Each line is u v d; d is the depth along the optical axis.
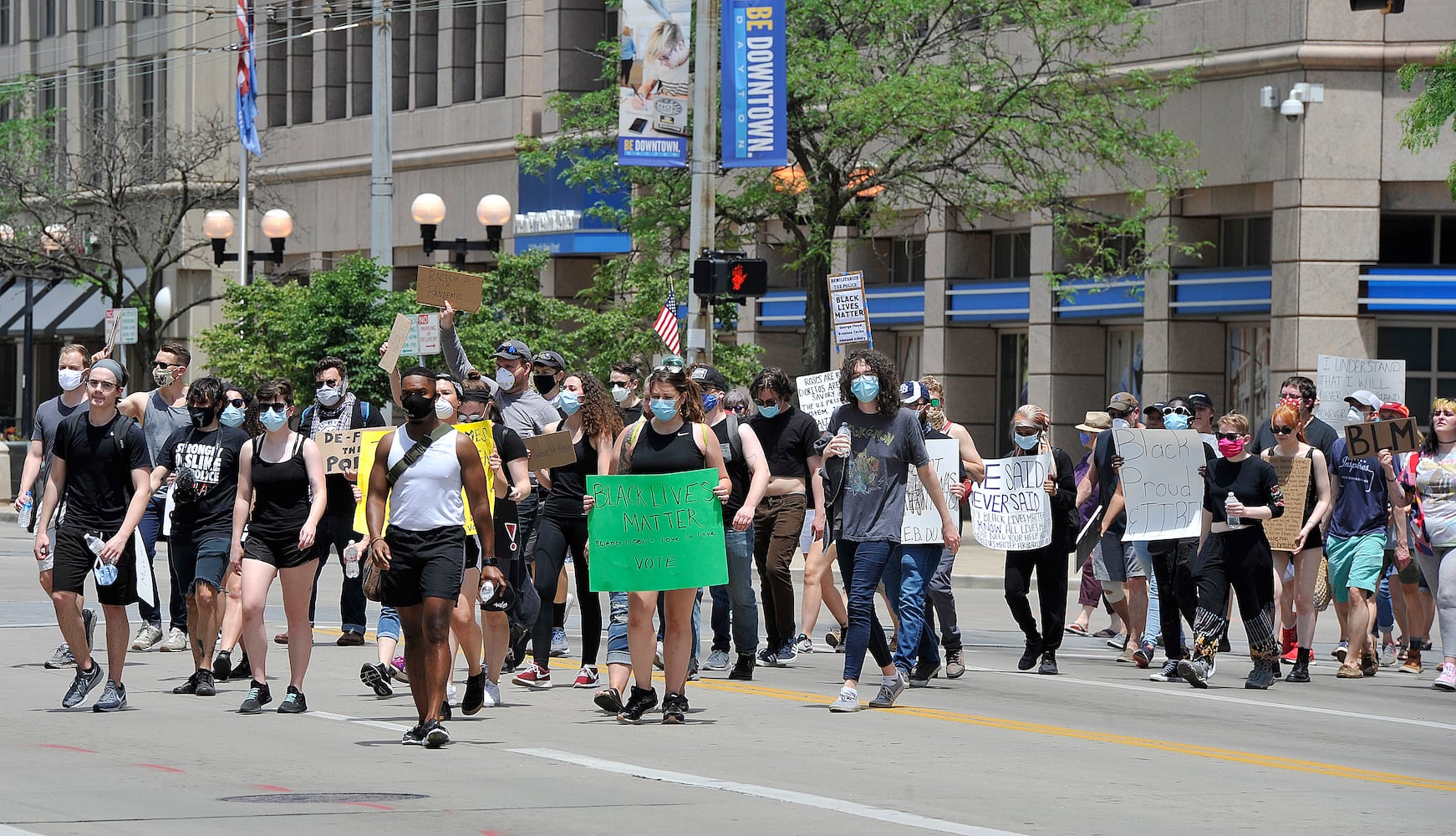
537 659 19.41
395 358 22.16
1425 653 24.91
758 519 21.25
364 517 15.78
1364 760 15.68
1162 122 42.78
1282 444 21.95
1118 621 25.92
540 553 19.30
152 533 21.80
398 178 64.19
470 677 16.98
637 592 16.66
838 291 29.58
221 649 19.09
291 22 69.81
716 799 12.95
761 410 21.00
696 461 16.72
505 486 16.61
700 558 16.58
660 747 15.40
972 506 21.19
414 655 15.20
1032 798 13.31
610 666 17.41
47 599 28.36
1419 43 39.44
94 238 62.53
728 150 34.19
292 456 17.03
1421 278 39.47
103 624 24.98
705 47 34.22
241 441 18.67
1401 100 39.69
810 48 38.50
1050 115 41.00
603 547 16.69
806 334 39.91
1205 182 41.72
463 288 23.05
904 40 40.25
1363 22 39.53
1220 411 42.81
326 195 67.62
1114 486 23.05
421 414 14.87
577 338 45.00
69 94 79.75
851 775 14.16
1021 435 20.98
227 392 18.58
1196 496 20.53
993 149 40.12
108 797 12.70
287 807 12.41
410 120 63.56
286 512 17.08
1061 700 19.03
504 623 17.70
